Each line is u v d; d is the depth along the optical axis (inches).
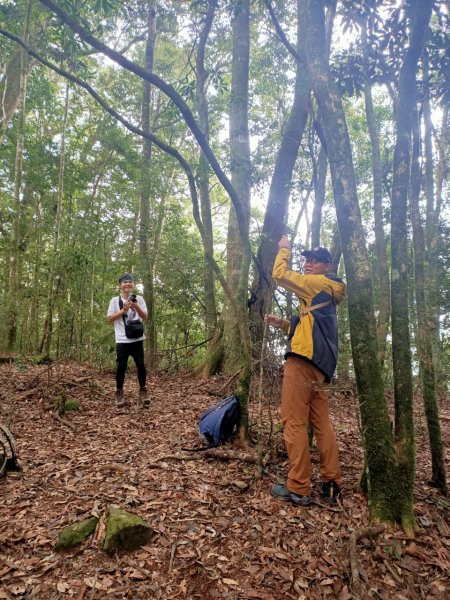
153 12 199.8
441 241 351.9
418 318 126.7
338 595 79.1
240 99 184.2
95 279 417.4
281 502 109.5
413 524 96.9
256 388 229.5
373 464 99.6
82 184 370.0
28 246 414.3
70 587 78.5
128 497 108.8
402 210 105.0
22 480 119.4
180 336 471.2
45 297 386.0
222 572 83.8
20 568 83.0
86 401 212.2
